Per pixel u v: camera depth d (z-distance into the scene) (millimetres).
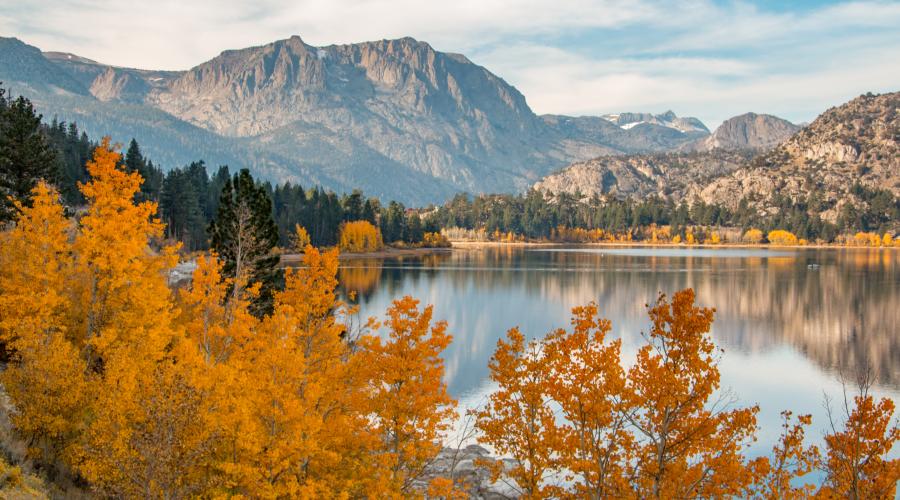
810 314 85938
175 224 120750
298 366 18031
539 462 20516
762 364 57938
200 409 16750
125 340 23547
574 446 19781
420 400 19328
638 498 18422
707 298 101750
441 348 20281
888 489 16453
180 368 17453
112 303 24531
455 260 187750
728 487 17719
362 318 66688
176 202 120000
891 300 97625
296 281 23062
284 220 171625
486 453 33219
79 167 132375
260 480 17203
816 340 68812
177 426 16328
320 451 18156
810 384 50688
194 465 16859
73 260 25891
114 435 17016
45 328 21469
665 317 17734
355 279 124312
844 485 17109
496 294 104688
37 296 22828
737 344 67062
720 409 43094
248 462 17156
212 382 17406
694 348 17266
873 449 16922
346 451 20422
